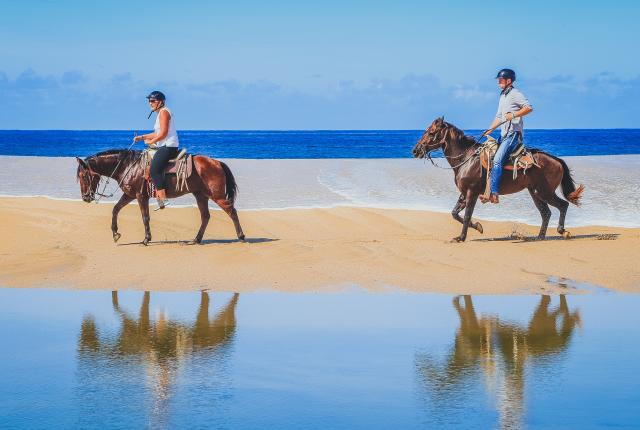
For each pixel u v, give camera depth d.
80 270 11.24
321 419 5.45
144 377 6.41
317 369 6.63
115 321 8.35
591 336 7.72
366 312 8.78
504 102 13.01
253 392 6.04
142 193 13.16
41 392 6.02
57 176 25.98
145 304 9.20
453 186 23.31
